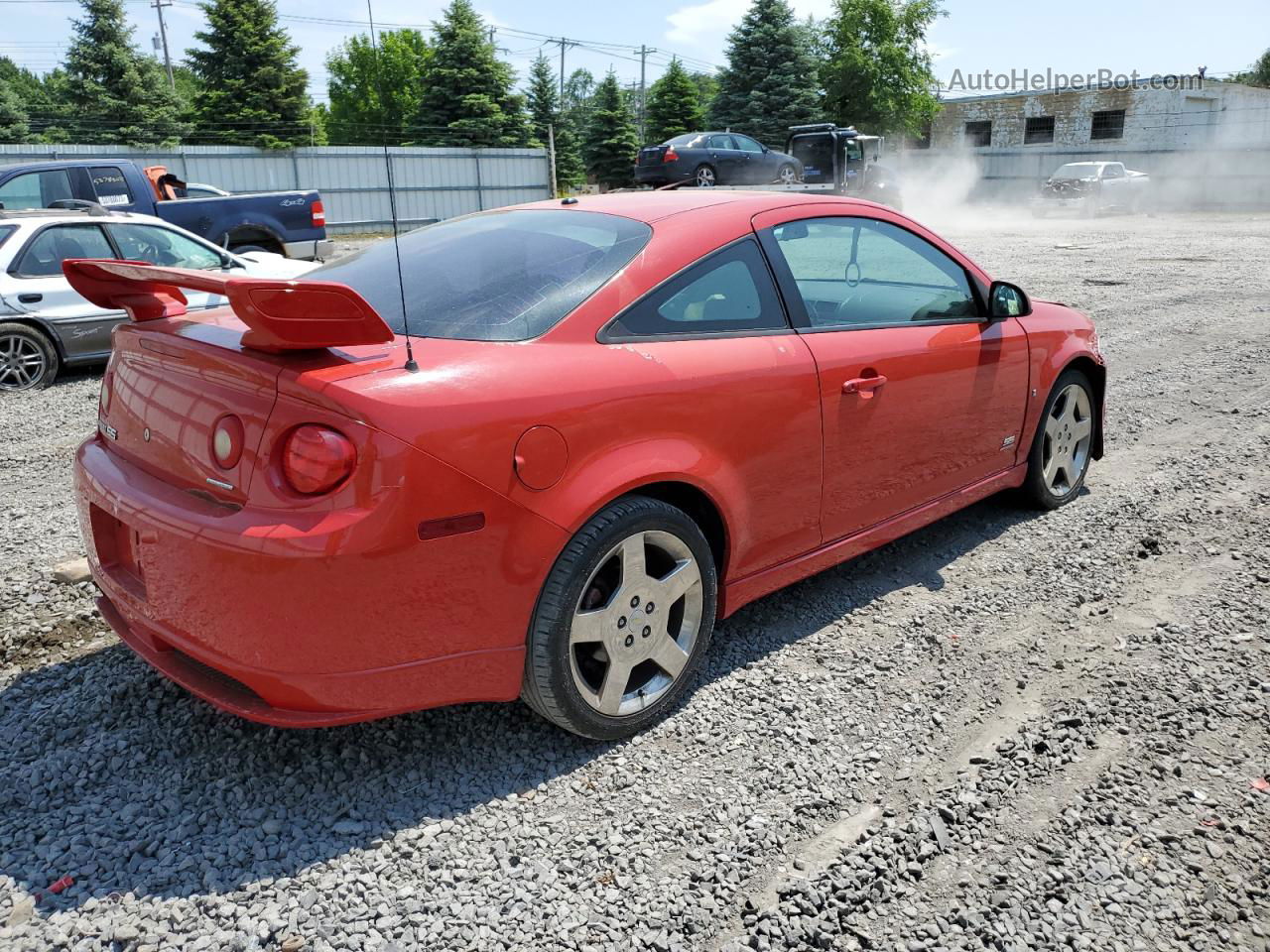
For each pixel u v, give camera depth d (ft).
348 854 7.98
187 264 29.76
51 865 7.74
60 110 156.66
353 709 7.89
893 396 11.84
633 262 9.76
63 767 9.02
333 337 7.65
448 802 8.64
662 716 9.95
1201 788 8.89
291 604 7.46
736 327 10.39
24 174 37.35
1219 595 12.91
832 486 11.35
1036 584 13.26
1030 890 7.67
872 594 12.98
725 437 9.86
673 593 9.62
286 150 94.43
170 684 10.48
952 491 13.50
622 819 8.46
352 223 100.42
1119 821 8.45
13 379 26.32
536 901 7.50
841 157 94.68
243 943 7.01
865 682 10.73
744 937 7.18
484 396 8.06
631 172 159.94
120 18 158.10
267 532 7.43
